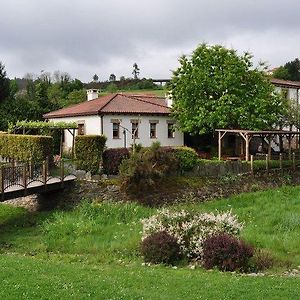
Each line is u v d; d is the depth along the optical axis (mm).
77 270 15352
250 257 18094
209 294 12820
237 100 41219
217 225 19812
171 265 18391
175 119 43969
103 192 30016
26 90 83125
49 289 11750
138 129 41656
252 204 30266
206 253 18031
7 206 30578
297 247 20484
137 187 29750
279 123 46438
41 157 32188
